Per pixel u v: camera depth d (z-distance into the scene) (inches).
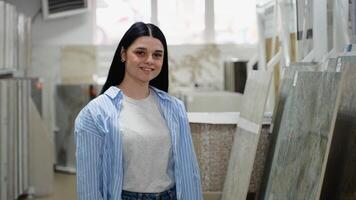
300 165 74.9
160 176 71.4
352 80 73.0
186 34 267.0
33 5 263.9
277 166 88.2
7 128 169.9
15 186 178.9
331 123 65.8
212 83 261.6
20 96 185.9
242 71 217.0
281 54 125.5
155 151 70.8
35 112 198.1
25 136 191.2
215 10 266.5
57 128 252.2
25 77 204.5
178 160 73.4
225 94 192.9
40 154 198.1
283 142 87.7
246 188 89.5
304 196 69.7
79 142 68.3
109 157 68.3
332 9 101.3
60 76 265.6
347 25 92.7
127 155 69.1
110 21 266.4
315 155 69.2
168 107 75.2
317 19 102.0
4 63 173.5
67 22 265.3
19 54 198.8
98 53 264.7
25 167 191.2
